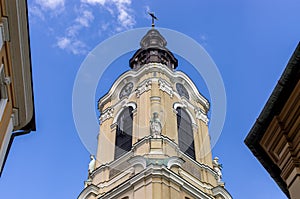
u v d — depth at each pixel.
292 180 14.22
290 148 14.56
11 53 16.98
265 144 15.36
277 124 14.90
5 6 15.98
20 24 16.55
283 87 14.26
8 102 17.25
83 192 41.06
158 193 35.69
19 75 17.61
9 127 17.72
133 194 37.16
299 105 14.29
